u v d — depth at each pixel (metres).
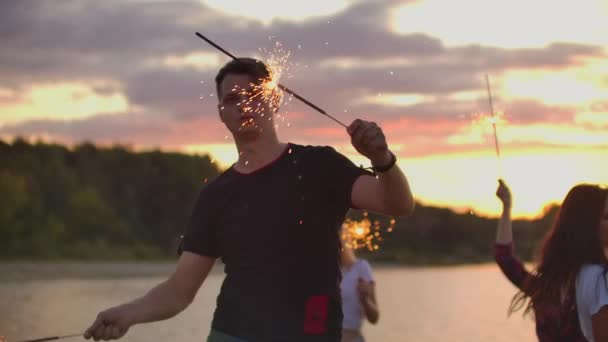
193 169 60.41
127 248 52.56
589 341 4.05
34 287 28.47
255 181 3.46
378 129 3.05
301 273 3.34
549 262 4.17
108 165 59.91
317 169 3.41
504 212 4.82
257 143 3.49
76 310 18.20
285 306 3.33
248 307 3.37
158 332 9.96
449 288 32.28
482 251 41.66
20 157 53.94
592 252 4.09
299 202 3.39
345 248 6.63
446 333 16.38
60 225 49.97
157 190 59.22
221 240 3.52
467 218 38.75
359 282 6.59
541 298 4.17
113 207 57.22
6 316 16.22
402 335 15.76
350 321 6.57
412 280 37.22
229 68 3.51
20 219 48.88
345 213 3.45
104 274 39.28
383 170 3.12
